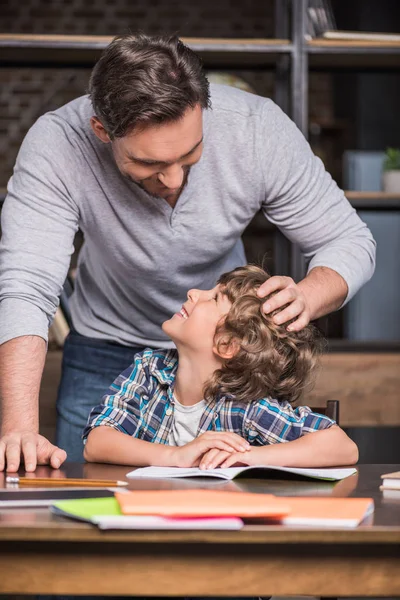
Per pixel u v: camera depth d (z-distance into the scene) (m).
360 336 5.96
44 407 2.94
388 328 5.97
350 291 1.73
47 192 1.73
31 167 1.73
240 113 1.76
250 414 1.53
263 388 1.55
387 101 6.25
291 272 3.02
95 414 1.60
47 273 1.67
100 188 1.76
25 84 5.54
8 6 5.69
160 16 5.83
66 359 2.13
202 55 3.08
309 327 1.67
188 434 1.58
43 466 1.45
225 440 1.38
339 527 0.95
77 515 0.95
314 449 1.42
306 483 1.29
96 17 5.76
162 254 1.84
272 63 3.21
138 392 1.61
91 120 1.57
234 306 1.54
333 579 0.97
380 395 3.08
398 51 3.05
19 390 1.53
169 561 0.96
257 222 5.84
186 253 1.85
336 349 3.16
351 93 6.23
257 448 1.39
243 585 0.96
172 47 1.43
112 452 1.46
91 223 1.81
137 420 1.60
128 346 2.06
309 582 0.97
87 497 1.10
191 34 5.88
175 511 0.94
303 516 0.97
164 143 1.42
